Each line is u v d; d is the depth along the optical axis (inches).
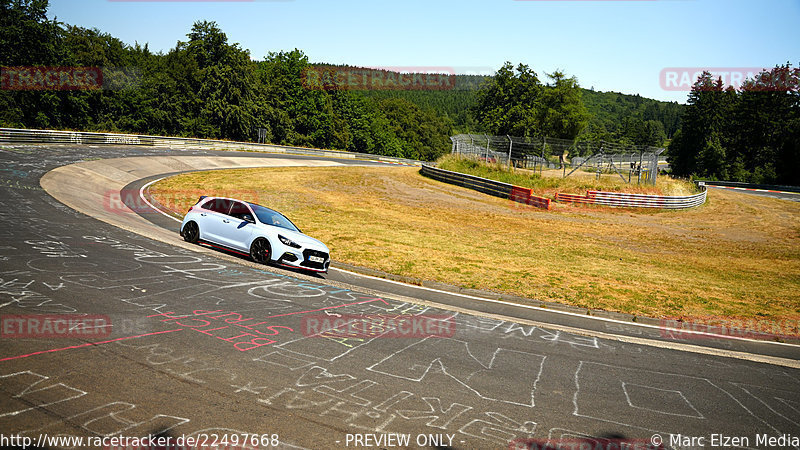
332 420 170.7
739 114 3540.8
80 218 528.7
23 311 239.1
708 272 639.8
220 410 167.9
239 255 453.7
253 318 277.7
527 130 2546.8
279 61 3218.5
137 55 2925.7
